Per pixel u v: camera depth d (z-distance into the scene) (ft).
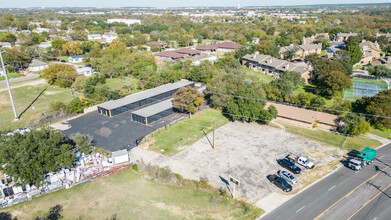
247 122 238.89
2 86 341.00
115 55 455.63
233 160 178.29
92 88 276.21
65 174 160.76
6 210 133.59
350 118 211.00
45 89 331.77
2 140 151.74
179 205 135.95
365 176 160.15
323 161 176.96
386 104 222.89
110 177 160.45
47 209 134.00
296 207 134.00
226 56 431.84
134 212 131.03
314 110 253.24
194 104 250.78
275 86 280.31
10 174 138.00
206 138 209.46
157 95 290.76
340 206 134.41
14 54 405.59
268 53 463.42
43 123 233.35
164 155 185.37
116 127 228.84
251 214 128.98
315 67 343.26
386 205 134.92
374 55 480.64
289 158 176.76
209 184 153.07
